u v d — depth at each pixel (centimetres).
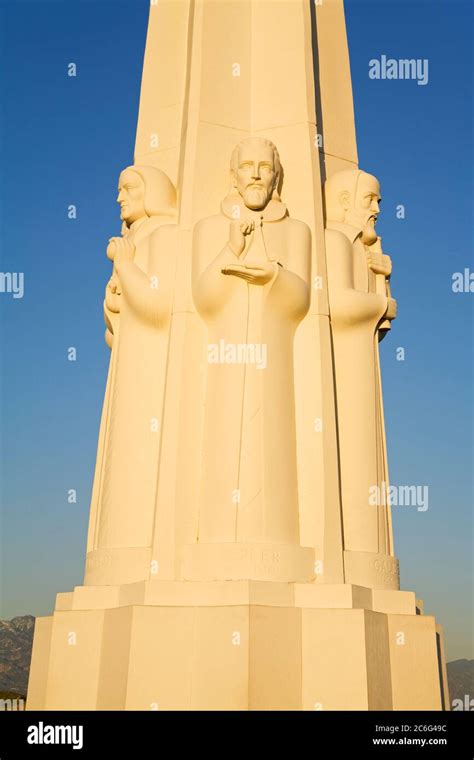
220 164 1470
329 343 1382
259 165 1392
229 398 1309
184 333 1345
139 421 1398
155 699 1140
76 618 1278
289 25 1552
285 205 1430
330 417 1347
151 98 1636
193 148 1449
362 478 1394
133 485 1380
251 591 1166
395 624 1268
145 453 1388
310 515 1309
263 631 1143
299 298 1349
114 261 1488
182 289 1370
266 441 1293
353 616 1186
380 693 1198
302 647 1184
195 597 1185
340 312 1409
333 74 1647
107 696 1203
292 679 1158
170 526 1269
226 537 1254
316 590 1219
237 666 1120
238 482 1277
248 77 1552
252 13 1590
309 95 1499
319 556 1283
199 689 1130
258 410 1304
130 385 1415
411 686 1252
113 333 1529
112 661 1206
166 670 1146
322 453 1324
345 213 1533
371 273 1515
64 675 1265
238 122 1512
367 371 1432
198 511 1291
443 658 1402
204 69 1497
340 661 1173
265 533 1255
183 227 1409
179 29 1648
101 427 1523
